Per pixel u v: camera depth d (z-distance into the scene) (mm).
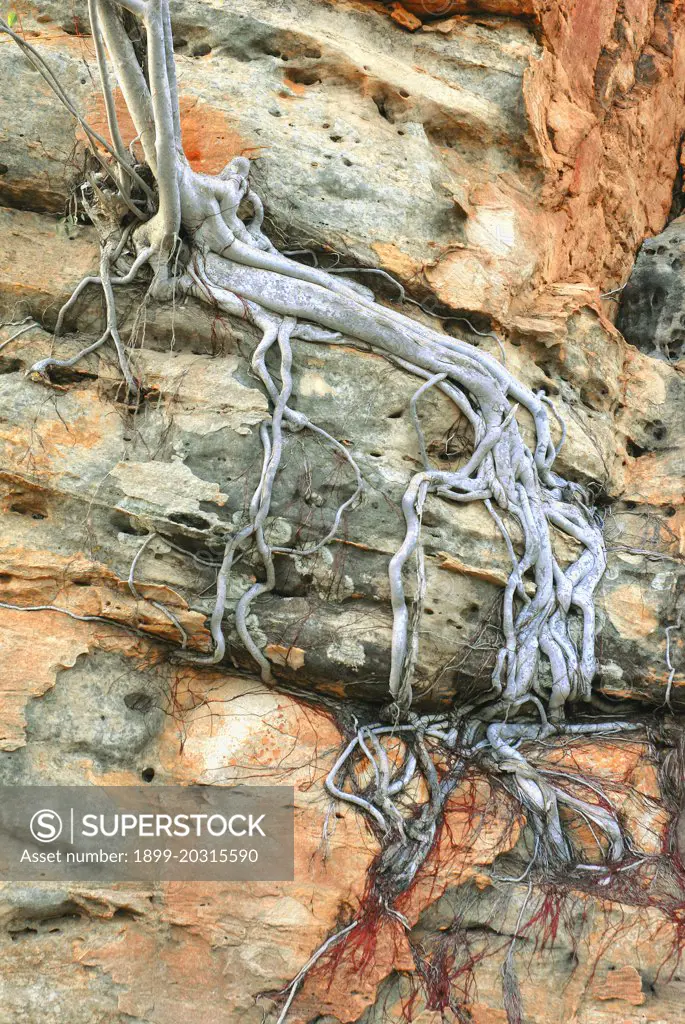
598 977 5398
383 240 6609
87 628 5727
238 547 5809
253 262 6227
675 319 8812
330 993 5156
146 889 5328
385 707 5957
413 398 6199
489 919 5496
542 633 6250
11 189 6492
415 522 5973
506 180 7477
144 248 6219
